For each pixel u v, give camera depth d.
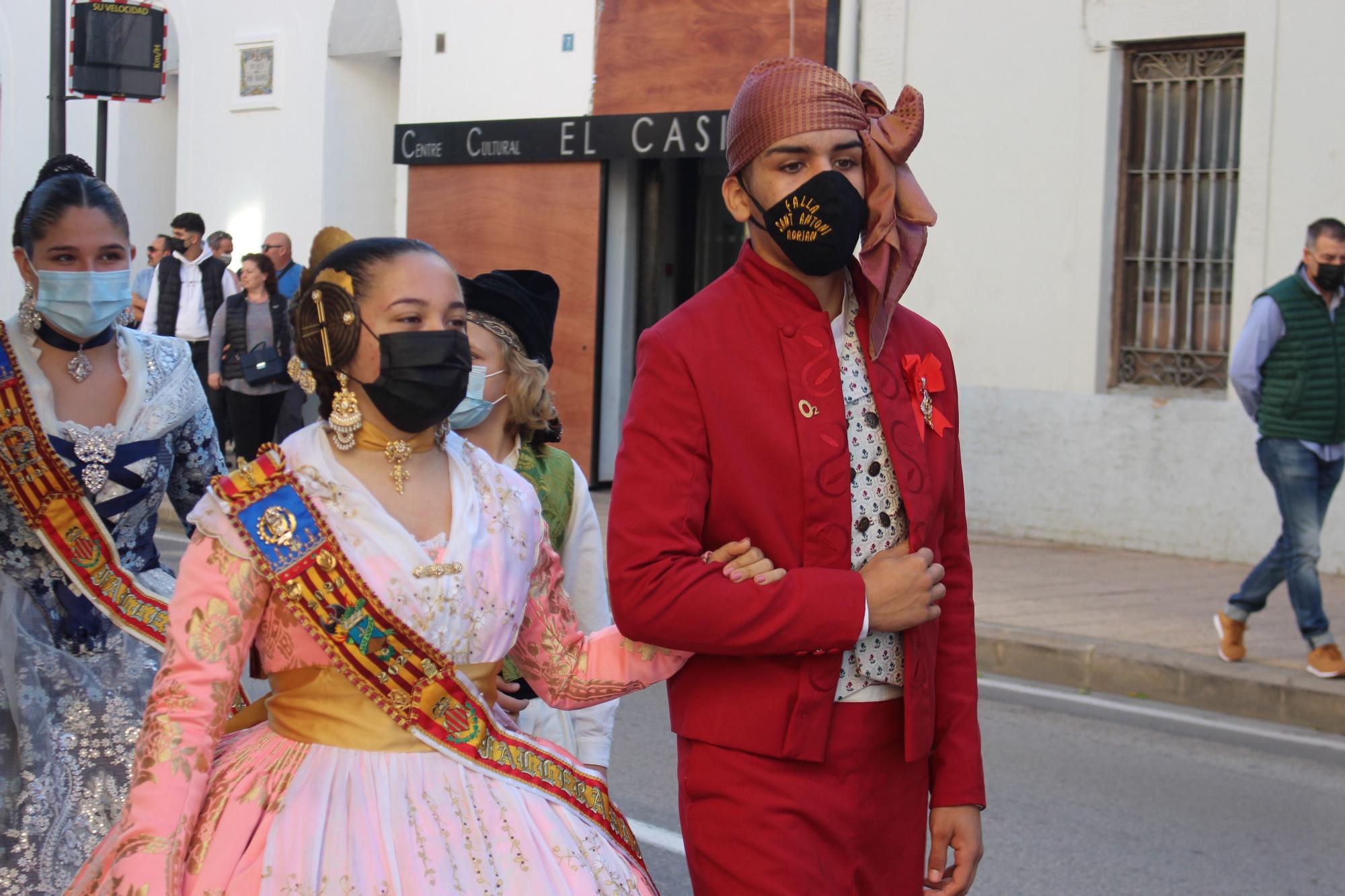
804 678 2.41
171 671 2.22
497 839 2.29
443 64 14.83
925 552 2.47
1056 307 10.97
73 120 19.30
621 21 13.43
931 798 2.66
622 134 13.36
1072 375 10.93
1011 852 5.14
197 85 17.30
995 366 11.29
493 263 14.52
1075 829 5.41
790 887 2.39
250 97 16.83
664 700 7.10
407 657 2.31
